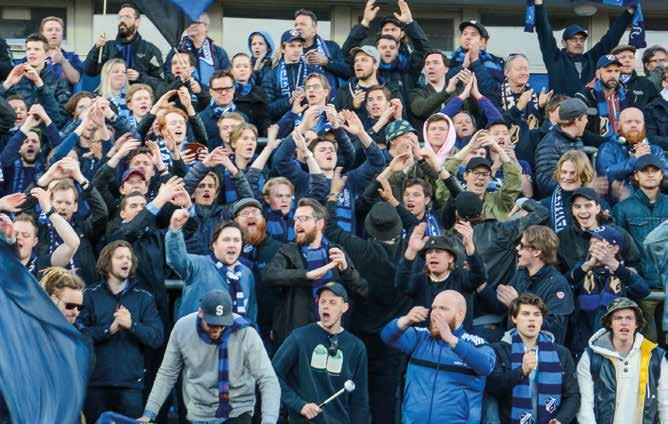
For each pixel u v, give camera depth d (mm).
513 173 38625
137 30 46594
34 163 40219
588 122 44812
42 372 30953
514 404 33875
